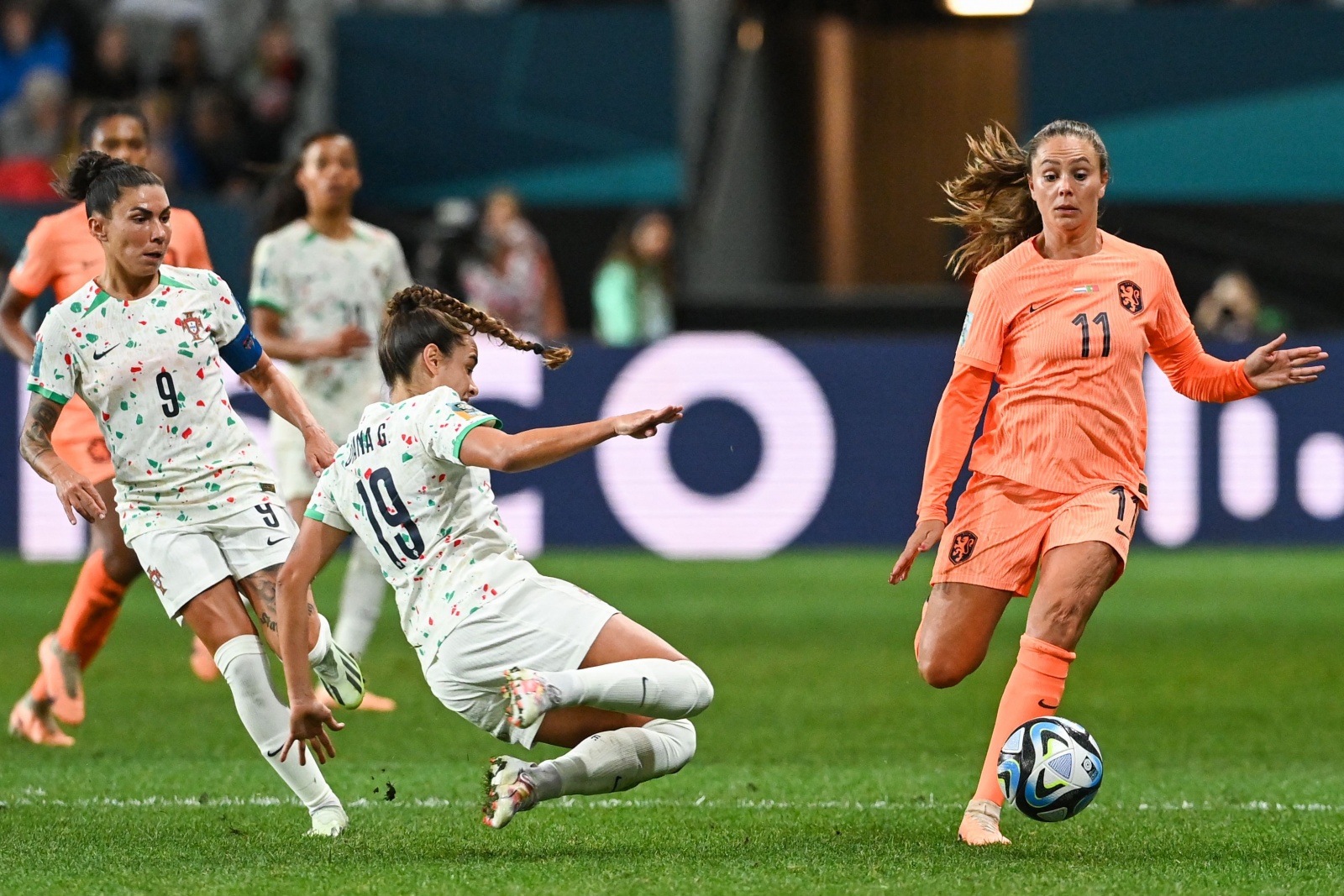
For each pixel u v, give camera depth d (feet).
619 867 54.95
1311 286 192.95
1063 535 59.62
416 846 59.21
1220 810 66.64
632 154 201.05
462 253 185.47
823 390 162.61
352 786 71.51
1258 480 163.22
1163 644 116.06
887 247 237.86
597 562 157.69
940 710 92.53
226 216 164.86
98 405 61.05
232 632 60.03
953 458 61.46
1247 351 162.40
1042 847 58.65
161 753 79.41
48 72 200.85
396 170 202.18
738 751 81.25
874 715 91.15
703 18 219.61
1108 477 60.34
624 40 199.72
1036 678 59.31
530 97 200.75
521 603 54.80
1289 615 128.57
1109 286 60.54
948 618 61.16
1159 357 63.57
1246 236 193.47
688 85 209.56
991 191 64.39
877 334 185.37
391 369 56.39
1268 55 191.21
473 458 52.80
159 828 62.44
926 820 64.59
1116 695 97.60
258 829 62.34
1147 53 192.44
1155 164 193.77
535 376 160.76
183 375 61.21
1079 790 57.36
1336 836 60.95
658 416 50.49
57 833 61.46
